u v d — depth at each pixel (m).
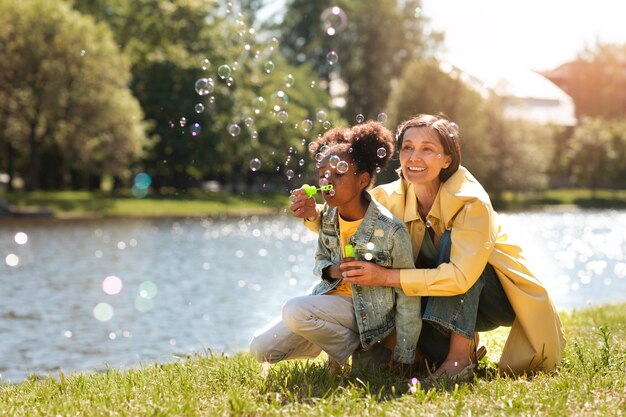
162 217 31.06
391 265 3.54
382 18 49.41
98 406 3.24
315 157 3.70
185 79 34.56
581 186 55.81
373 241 3.53
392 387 3.20
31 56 29.73
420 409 2.96
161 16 36.69
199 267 14.88
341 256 3.68
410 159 3.58
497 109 40.66
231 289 11.75
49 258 15.95
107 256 16.58
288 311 3.53
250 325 8.56
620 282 13.08
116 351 7.07
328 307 3.54
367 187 3.58
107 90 31.17
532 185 41.59
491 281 3.65
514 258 3.68
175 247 19.02
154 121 35.19
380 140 3.51
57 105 30.25
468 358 3.59
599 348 4.32
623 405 3.00
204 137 34.41
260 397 3.25
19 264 14.81
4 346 7.27
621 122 55.91
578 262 16.19
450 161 3.63
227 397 3.24
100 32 31.70
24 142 33.16
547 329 3.64
